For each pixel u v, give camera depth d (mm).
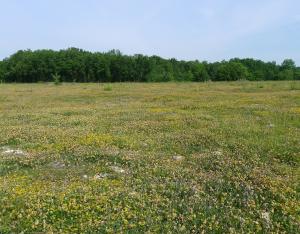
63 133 19422
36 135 19172
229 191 11531
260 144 17062
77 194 10586
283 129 20891
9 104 39125
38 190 11016
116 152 15523
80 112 29906
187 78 149750
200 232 8922
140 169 13445
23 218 9281
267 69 164500
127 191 11047
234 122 23234
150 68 156625
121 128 21359
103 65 152875
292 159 15148
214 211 9953
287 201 10539
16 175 12883
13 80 154500
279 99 37969
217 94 48562
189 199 10648
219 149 16531
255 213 9992
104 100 43500
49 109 33062
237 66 151250
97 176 12930
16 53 169875
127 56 165750
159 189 11422
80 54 162500
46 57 153625
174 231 8867
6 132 20078
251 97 41844
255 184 11945
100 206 9953
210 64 165625
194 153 16031
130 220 9305
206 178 12438
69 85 96250
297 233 9008
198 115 26438
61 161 14516
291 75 156375
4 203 9875
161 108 32094
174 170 13234
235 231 8922
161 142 17734
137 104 36625
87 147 16469
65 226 9039
